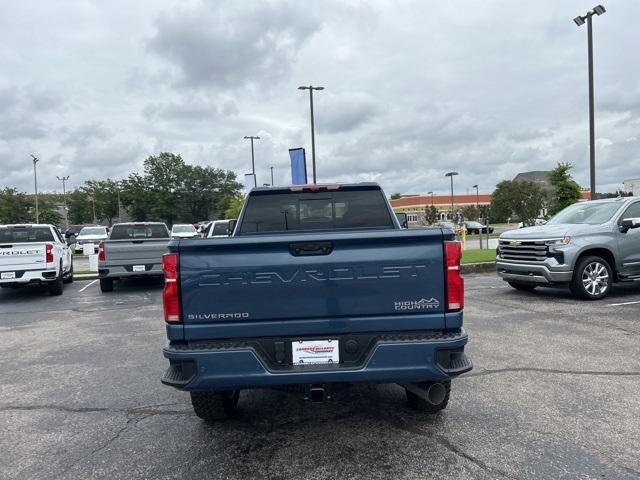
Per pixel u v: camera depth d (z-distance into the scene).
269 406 4.75
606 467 3.39
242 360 3.39
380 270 3.47
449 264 3.49
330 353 3.50
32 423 4.47
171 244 3.48
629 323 7.65
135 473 3.49
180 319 3.50
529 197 59.62
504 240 10.52
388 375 3.41
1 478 3.48
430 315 3.49
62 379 5.77
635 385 4.96
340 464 3.54
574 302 9.48
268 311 3.47
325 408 4.64
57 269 12.61
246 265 3.46
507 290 11.26
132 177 101.12
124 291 13.64
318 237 3.45
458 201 87.69
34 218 81.94
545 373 5.37
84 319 9.61
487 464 3.46
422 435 3.96
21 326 9.14
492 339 6.82
